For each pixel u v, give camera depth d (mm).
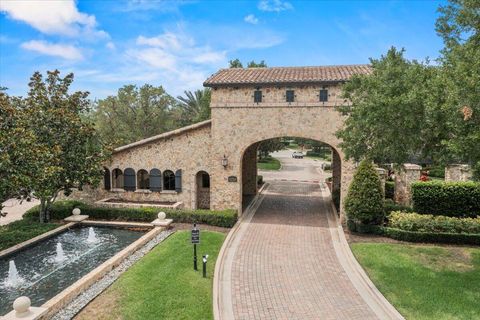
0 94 15594
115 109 42750
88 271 13898
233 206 21844
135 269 13250
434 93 10820
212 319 10141
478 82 9672
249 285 12594
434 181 20281
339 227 19156
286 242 17188
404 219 17109
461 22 11508
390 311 10648
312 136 20312
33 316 9609
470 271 13250
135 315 10133
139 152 23453
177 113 47031
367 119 12367
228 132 21406
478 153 10398
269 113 20703
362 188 17500
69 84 20156
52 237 18047
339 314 10727
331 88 19812
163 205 22109
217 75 22391
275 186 34844
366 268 13633
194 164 22672
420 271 13258
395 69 12195
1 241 16562
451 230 16344
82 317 10094
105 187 24219
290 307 11125
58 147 17562
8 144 14570
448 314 10391
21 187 15719
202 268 13586
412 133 11969
